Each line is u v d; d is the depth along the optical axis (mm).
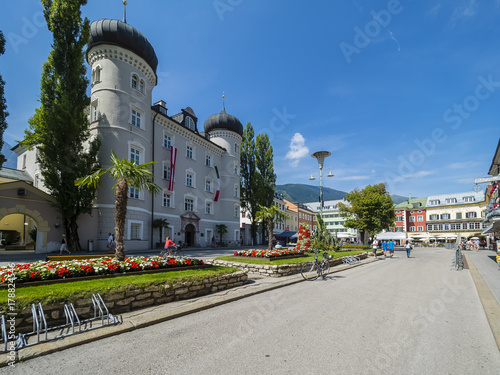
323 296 8219
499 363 4027
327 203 105625
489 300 7832
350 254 21484
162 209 30625
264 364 3877
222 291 8469
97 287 5906
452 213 74688
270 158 50031
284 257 14742
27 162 35969
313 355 4180
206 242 37844
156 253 22703
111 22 25781
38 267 6492
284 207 71188
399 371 3734
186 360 3996
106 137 24562
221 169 43188
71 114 21359
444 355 4266
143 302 6484
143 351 4301
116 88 25547
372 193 40188
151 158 29641
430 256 27781
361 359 4070
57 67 21703
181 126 33969
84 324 5227
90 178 9750
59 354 4180
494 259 23172
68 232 21609
